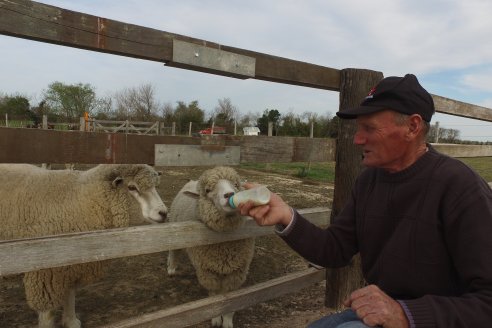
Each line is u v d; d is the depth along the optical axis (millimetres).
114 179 3217
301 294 4254
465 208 1392
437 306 1262
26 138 1911
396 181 1604
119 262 5094
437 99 4191
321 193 10320
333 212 3547
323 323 1715
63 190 3201
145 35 2223
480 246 1318
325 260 1875
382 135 1552
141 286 4410
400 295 1577
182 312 2473
